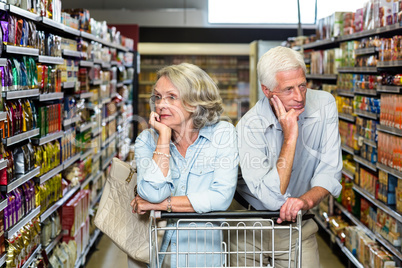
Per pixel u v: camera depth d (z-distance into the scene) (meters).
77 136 4.95
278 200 2.29
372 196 4.41
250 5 12.77
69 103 4.58
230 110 14.77
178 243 2.38
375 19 4.52
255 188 2.40
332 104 2.61
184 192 2.38
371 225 4.52
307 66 7.29
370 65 4.59
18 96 3.11
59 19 4.30
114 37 8.18
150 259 2.18
